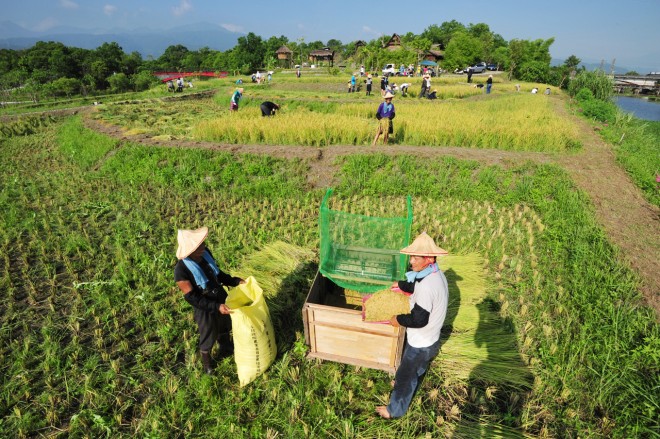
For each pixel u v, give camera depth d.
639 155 12.51
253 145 12.48
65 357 4.47
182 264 3.71
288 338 4.80
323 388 4.15
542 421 3.73
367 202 9.03
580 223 7.36
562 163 10.75
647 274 5.92
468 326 4.87
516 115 16.86
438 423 3.71
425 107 19.42
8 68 86.31
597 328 4.61
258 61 77.44
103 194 9.66
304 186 10.04
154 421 3.66
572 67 53.84
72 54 93.81
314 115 16.36
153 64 107.19
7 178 10.92
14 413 3.75
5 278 5.81
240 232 7.53
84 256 6.56
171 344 4.73
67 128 16.12
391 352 4.14
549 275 5.98
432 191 9.44
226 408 3.88
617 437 3.47
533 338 4.70
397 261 4.94
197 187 10.12
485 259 6.53
